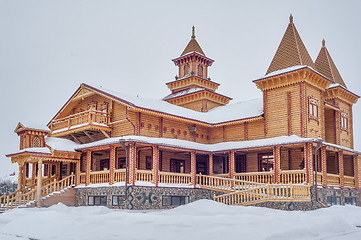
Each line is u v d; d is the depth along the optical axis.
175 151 33.25
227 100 45.56
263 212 16.45
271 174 29.06
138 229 12.70
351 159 35.91
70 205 30.31
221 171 36.19
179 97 44.53
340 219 15.23
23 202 28.88
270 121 32.72
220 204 17.77
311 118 31.28
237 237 11.44
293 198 24.45
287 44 34.25
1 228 15.80
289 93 31.84
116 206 27.11
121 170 27.50
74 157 31.34
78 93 35.06
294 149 31.50
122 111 31.47
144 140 27.81
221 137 36.12
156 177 27.97
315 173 26.31
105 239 12.07
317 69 40.84
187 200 29.73
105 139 31.23
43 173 38.19
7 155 31.62
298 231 12.62
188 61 47.53
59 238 12.91
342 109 38.69
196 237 11.52
